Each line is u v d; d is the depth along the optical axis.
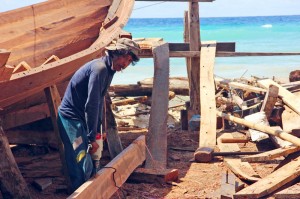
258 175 7.25
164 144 8.45
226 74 27.84
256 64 31.56
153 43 11.01
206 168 7.92
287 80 14.39
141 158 7.30
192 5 11.40
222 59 34.22
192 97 11.38
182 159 8.50
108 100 8.28
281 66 30.48
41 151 8.43
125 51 5.47
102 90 5.59
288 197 5.97
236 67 30.42
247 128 9.88
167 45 10.93
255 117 9.27
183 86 15.12
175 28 89.38
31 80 6.23
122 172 6.52
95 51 7.39
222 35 66.12
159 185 7.13
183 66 30.91
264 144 9.00
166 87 9.70
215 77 13.29
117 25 9.13
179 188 7.04
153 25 102.56
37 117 7.65
